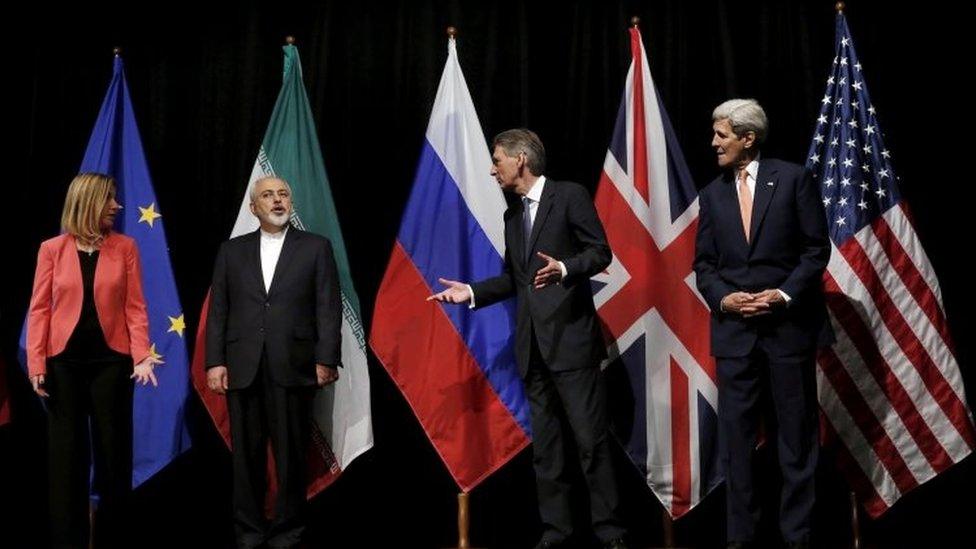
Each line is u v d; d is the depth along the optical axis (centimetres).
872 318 375
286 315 360
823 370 376
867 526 414
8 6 424
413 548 416
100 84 427
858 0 420
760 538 405
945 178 414
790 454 335
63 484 348
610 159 388
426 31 422
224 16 427
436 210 390
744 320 340
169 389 386
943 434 373
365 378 387
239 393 360
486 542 417
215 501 421
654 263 383
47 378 351
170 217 423
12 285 419
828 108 389
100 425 354
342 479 421
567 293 353
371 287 419
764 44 418
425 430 383
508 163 359
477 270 388
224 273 368
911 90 417
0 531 418
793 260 342
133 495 421
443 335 385
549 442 359
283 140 397
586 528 404
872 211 381
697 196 387
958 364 378
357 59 425
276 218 366
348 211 420
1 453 418
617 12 423
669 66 418
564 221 355
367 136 422
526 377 362
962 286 412
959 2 416
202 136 424
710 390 380
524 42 419
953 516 414
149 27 429
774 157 415
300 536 361
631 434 379
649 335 381
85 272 353
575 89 419
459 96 397
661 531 414
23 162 424
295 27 427
